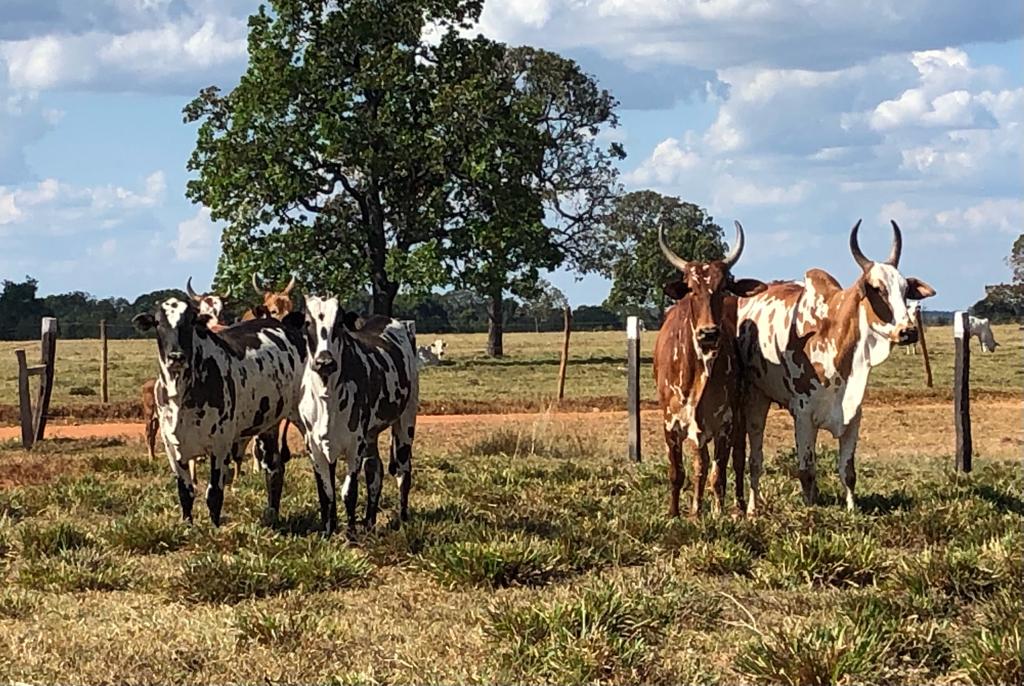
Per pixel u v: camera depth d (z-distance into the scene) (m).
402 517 12.40
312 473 15.81
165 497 13.52
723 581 9.49
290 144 41.28
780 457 16.83
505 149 43.00
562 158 62.59
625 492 14.06
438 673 7.25
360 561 9.76
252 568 9.31
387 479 15.07
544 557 9.60
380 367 11.91
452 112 41.72
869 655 7.25
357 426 11.49
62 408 26.95
